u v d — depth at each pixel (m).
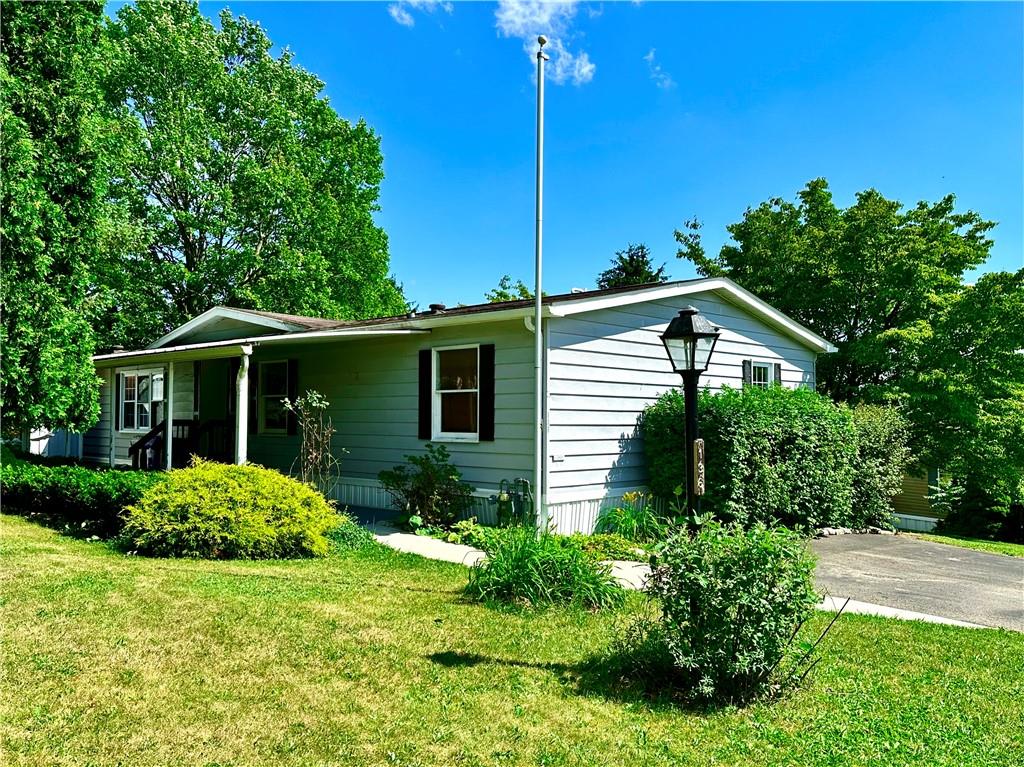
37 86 10.56
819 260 19.14
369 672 4.20
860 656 4.88
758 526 4.10
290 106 24.17
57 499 9.46
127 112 20.73
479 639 4.88
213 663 4.21
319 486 11.91
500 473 9.69
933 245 17.77
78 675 3.95
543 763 3.21
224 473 7.84
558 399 9.29
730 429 9.63
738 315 12.73
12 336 10.01
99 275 20.47
